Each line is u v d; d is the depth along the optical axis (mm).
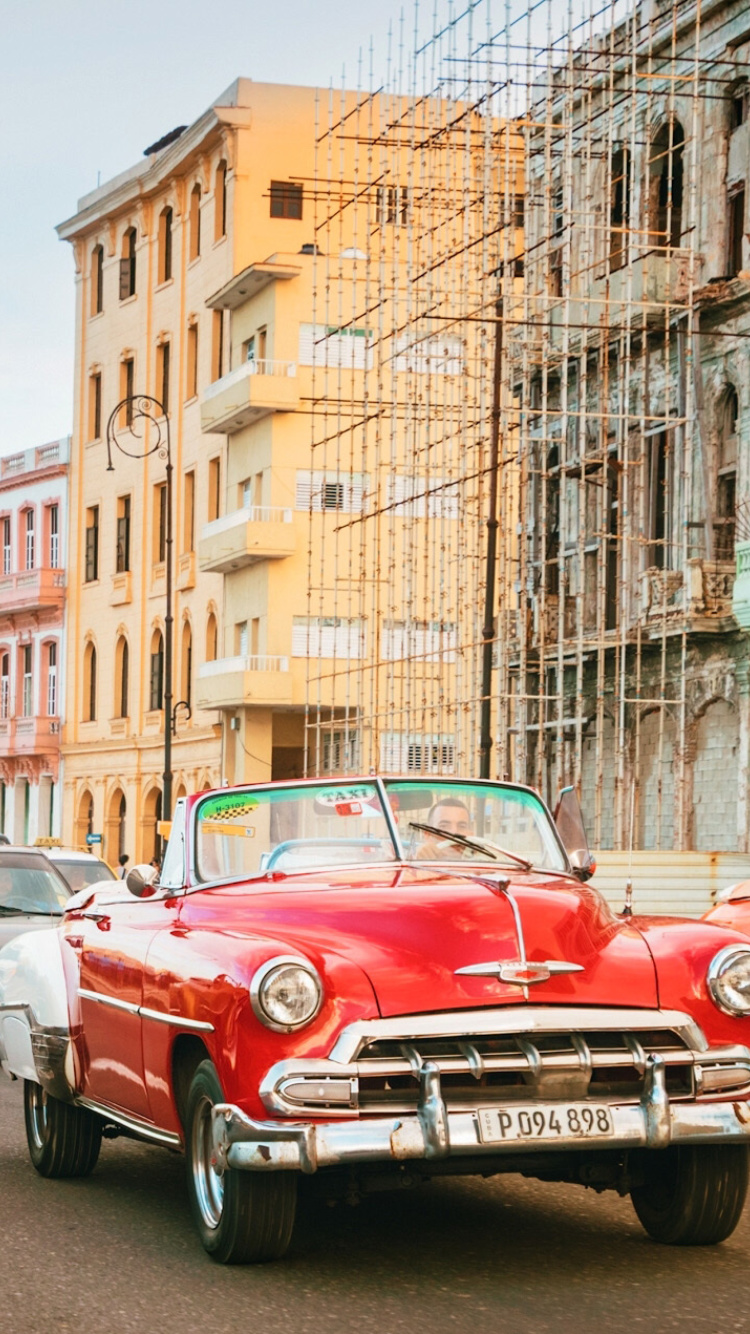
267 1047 7555
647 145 34812
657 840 30844
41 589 76750
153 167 69188
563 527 31484
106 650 73438
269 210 62000
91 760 74062
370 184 39156
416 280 36844
